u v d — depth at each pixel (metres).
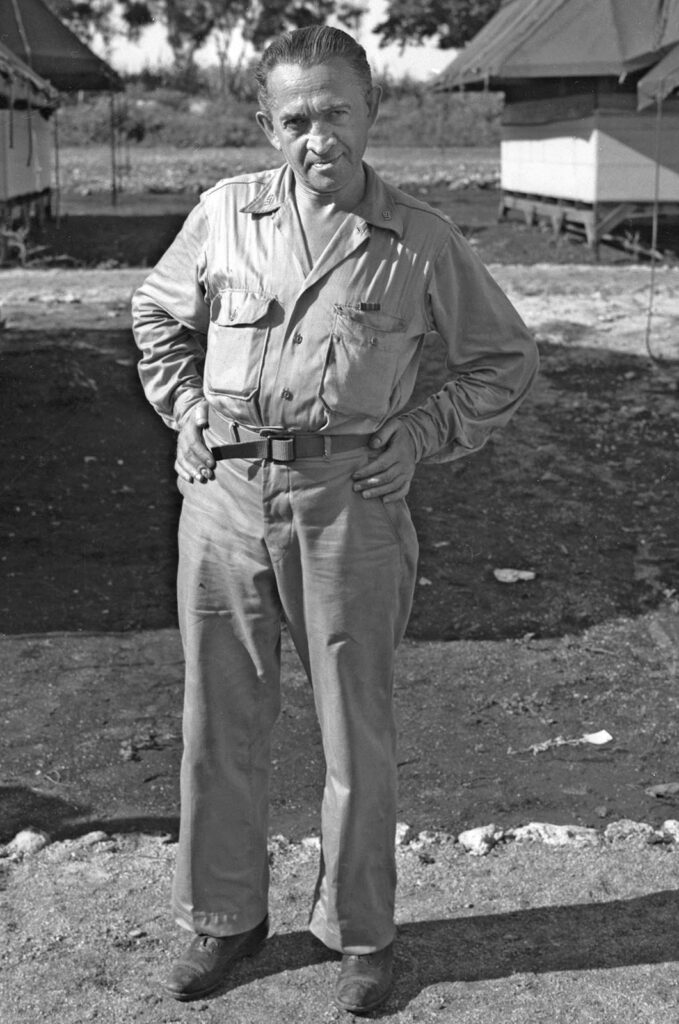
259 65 2.50
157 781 4.33
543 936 3.11
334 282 2.53
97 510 6.91
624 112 15.55
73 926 3.16
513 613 5.89
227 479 2.67
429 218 2.61
